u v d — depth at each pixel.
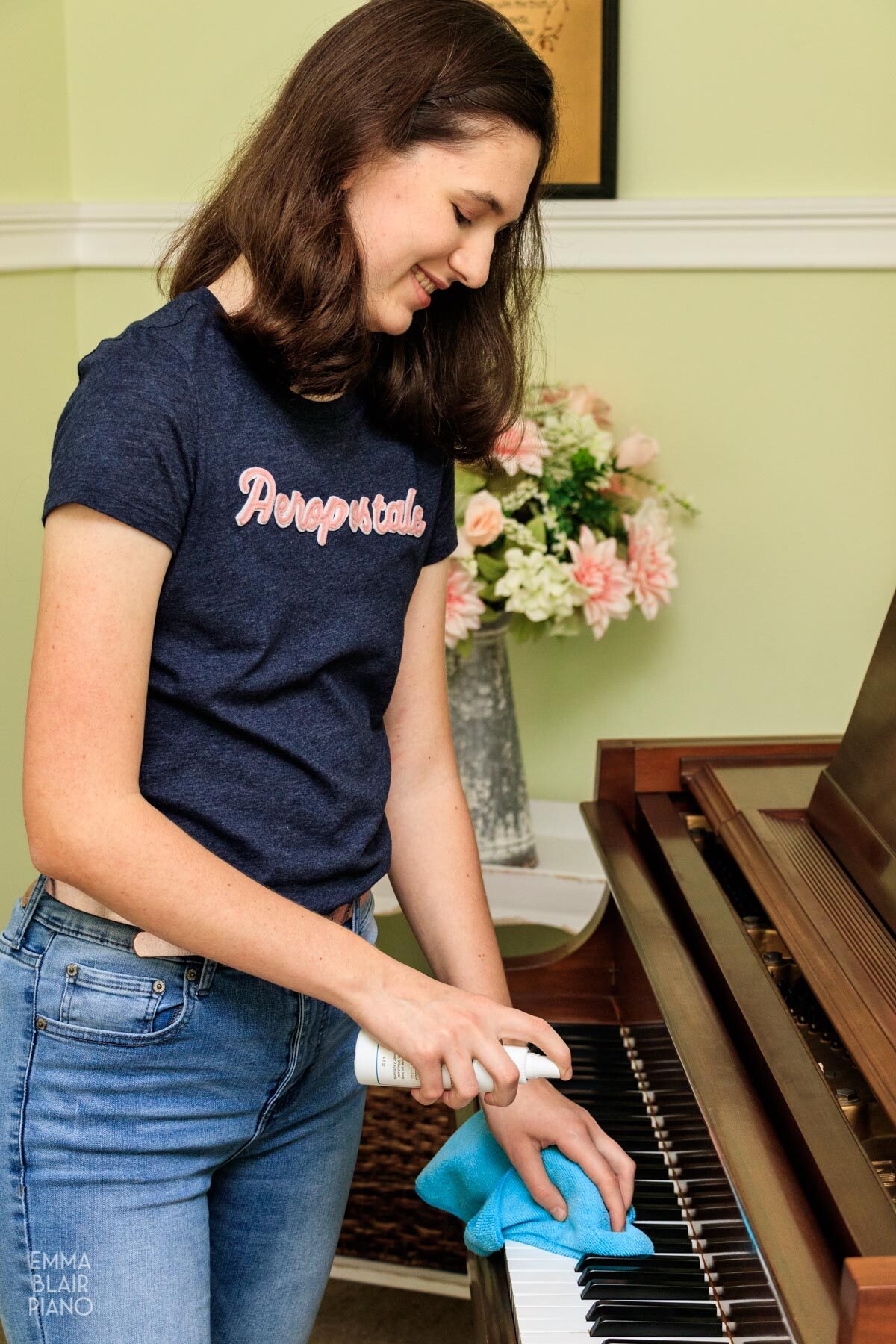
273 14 2.27
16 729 2.15
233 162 1.12
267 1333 1.21
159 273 1.14
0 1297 1.06
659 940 1.18
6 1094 1.01
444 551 1.20
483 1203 1.14
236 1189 1.16
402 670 1.23
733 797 1.40
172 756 0.98
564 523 1.98
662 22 2.18
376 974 0.93
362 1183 1.86
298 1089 1.12
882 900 1.12
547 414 2.07
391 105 0.92
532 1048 1.38
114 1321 1.01
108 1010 0.99
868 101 2.18
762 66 2.19
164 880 0.88
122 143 2.35
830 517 2.34
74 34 2.31
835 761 1.32
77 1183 1.00
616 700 2.45
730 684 2.43
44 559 0.90
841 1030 0.97
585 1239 1.03
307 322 0.93
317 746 1.02
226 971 1.01
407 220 0.94
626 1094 1.29
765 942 1.26
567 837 2.25
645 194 2.26
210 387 0.94
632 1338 0.94
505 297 1.16
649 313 2.29
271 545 0.97
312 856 1.03
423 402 1.07
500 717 2.07
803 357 2.28
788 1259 0.80
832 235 2.21
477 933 1.21
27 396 2.21
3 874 2.13
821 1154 0.87
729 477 2.34
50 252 2.27
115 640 0.88
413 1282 1.88
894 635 1.27
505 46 0.94
